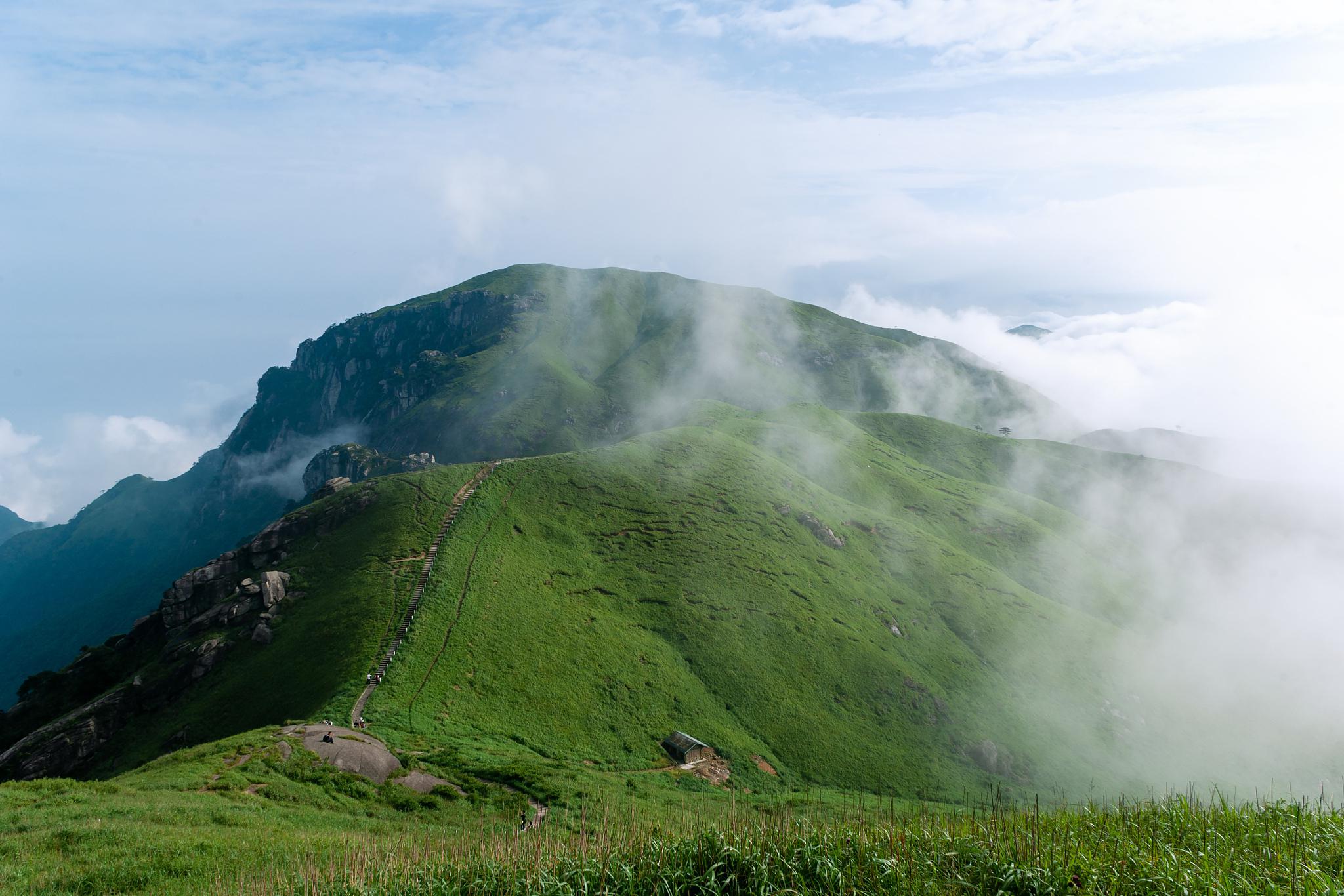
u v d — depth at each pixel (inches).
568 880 783.1
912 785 3518.7
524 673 3368.6
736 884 757.3
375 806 1852.9
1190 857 740.7
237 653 3725.4
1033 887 716.7
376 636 3435.0
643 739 3240.7
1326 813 866.8
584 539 4766.2
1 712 4222.4
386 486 4931.1
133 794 1596.9
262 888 983.0
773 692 3880.4
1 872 1055.6
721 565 4776.1
